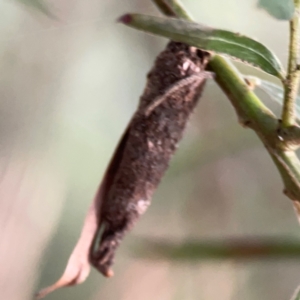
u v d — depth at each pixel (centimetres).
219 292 124
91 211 115
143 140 115
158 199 124
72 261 115
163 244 118
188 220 125
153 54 125
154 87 115
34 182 122
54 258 124
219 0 120
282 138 115
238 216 128
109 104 130
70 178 128
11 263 120
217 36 114
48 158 125
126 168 115
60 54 120
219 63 115
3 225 120
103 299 121
